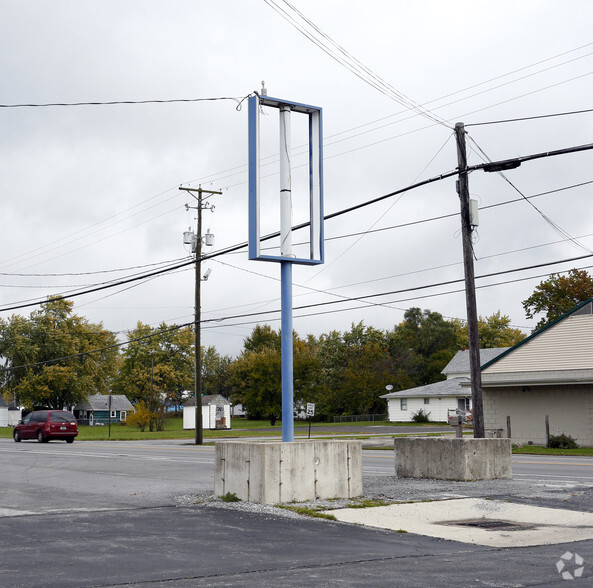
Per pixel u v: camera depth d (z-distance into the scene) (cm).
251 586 660
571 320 3291
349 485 1311
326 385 8956
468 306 2120
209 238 4188
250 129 1383
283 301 1373
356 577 705
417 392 7362
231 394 10300
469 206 2128
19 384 8100
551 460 2439
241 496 1246
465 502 1261
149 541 886
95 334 8488
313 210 1431
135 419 6412
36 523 1019
